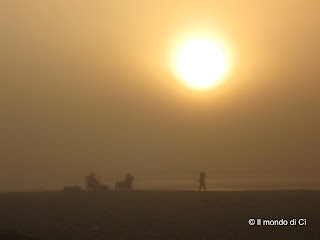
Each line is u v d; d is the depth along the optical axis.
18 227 38.38
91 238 34.75
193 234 36.25
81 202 50.38
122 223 40.00
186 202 50.00
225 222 40.19
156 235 35.84
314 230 37.31
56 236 35.19
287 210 45.00
